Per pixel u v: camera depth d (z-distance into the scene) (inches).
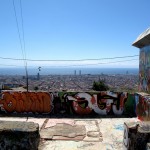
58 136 283.3
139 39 368.5
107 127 325.4
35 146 215.5
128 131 206.2
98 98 409.1
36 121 357.7
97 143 261.9
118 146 253.1
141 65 403.5
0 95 416.5
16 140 211.5
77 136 284.4
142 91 398.0
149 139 201.3
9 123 227.3
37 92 411.8
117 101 409.4
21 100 414.3
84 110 411.2
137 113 386.0
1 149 213.2
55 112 414.6
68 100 411.8
